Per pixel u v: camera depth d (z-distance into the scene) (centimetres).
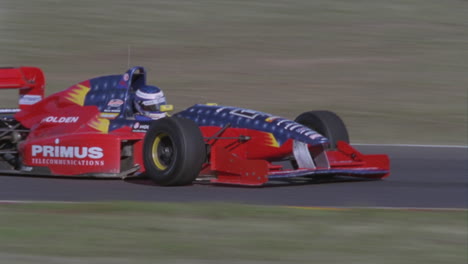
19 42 7338
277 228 1923
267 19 8294
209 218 2020
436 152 3691
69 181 2742
